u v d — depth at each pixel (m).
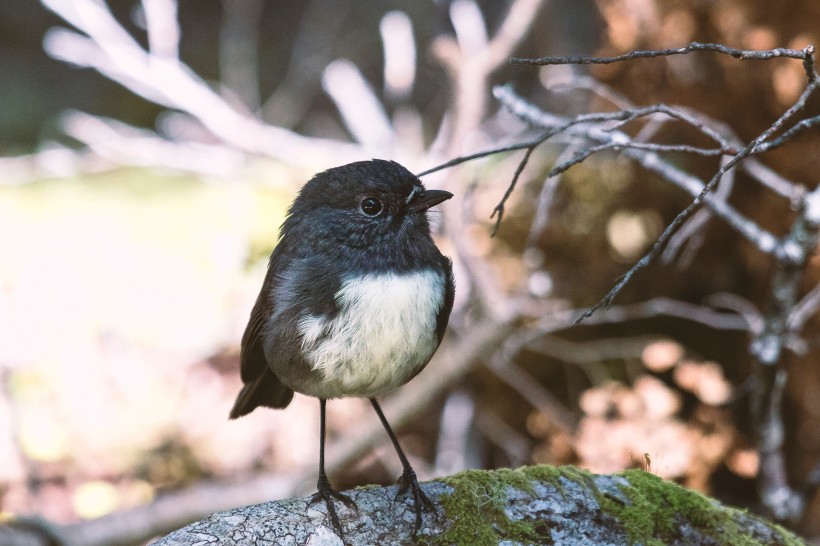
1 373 12.36
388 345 6.17
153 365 13.73
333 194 6.34
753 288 11.54
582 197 12.05
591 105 12.13
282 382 6.84
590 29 13.88
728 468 11.18
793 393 10.91
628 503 5.75
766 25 9.92
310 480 11.24
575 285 12.24
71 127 18.23
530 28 13.37
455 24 13.02
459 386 12.53
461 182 12.22
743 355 11.60
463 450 12.13
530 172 12.46
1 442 12.48
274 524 5.44
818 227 6.95
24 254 15.53
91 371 13.54
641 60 10.84
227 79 19.55
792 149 10.20
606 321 12.11
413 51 14.70
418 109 18.27
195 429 13.10
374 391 6.41
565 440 11.73
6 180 17.70
